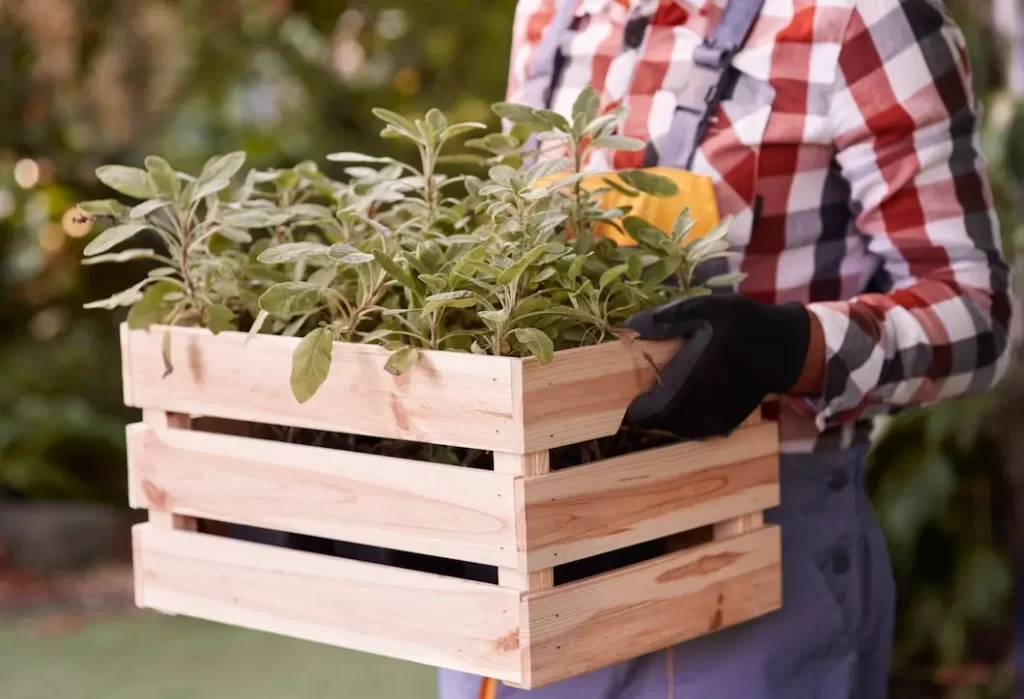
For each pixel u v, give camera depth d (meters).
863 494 1.23
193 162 5.05
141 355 1.15
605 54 1.23
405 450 1.05
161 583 1.15
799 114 1.12
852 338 1.05
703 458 1.04
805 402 1.10
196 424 1.17
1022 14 2.62
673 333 0.99
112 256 1.14
